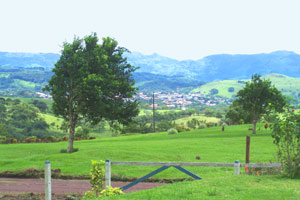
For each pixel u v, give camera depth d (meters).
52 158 27.16
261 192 9.67
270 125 12.71
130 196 9.80
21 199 14.38
